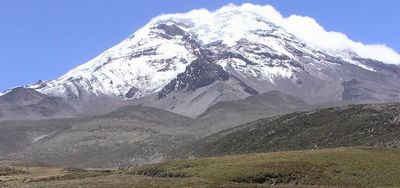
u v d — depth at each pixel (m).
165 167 104.94
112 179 95.06
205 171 94.19
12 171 147.12
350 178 85.00
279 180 86.31
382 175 84.81
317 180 84.88
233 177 88.19
